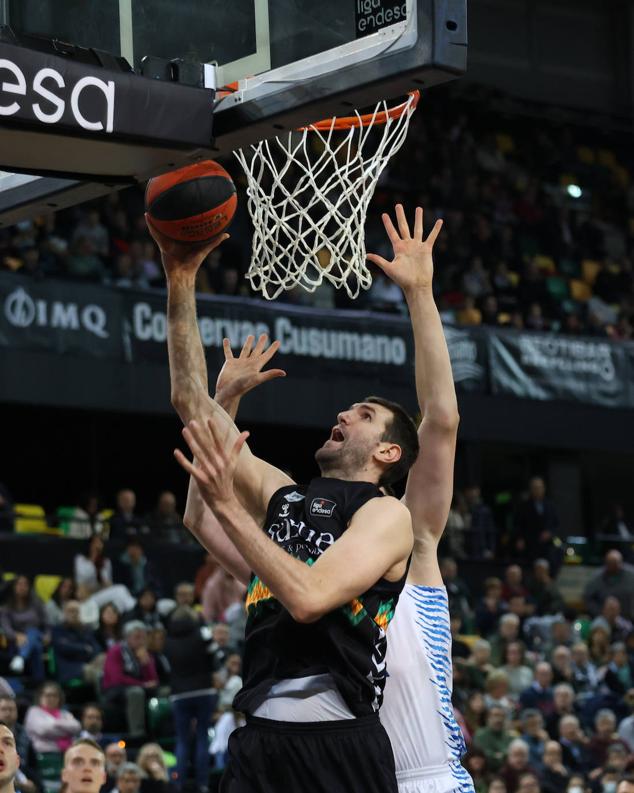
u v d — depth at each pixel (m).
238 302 20.55
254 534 3.39
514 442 22.98
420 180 25.89
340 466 4.03
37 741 12.66
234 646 15.49
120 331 19.97
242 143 4.16
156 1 4.38
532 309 24.70
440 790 4.36
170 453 24.41
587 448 23.75
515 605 18.80
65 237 20.75
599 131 29.89
